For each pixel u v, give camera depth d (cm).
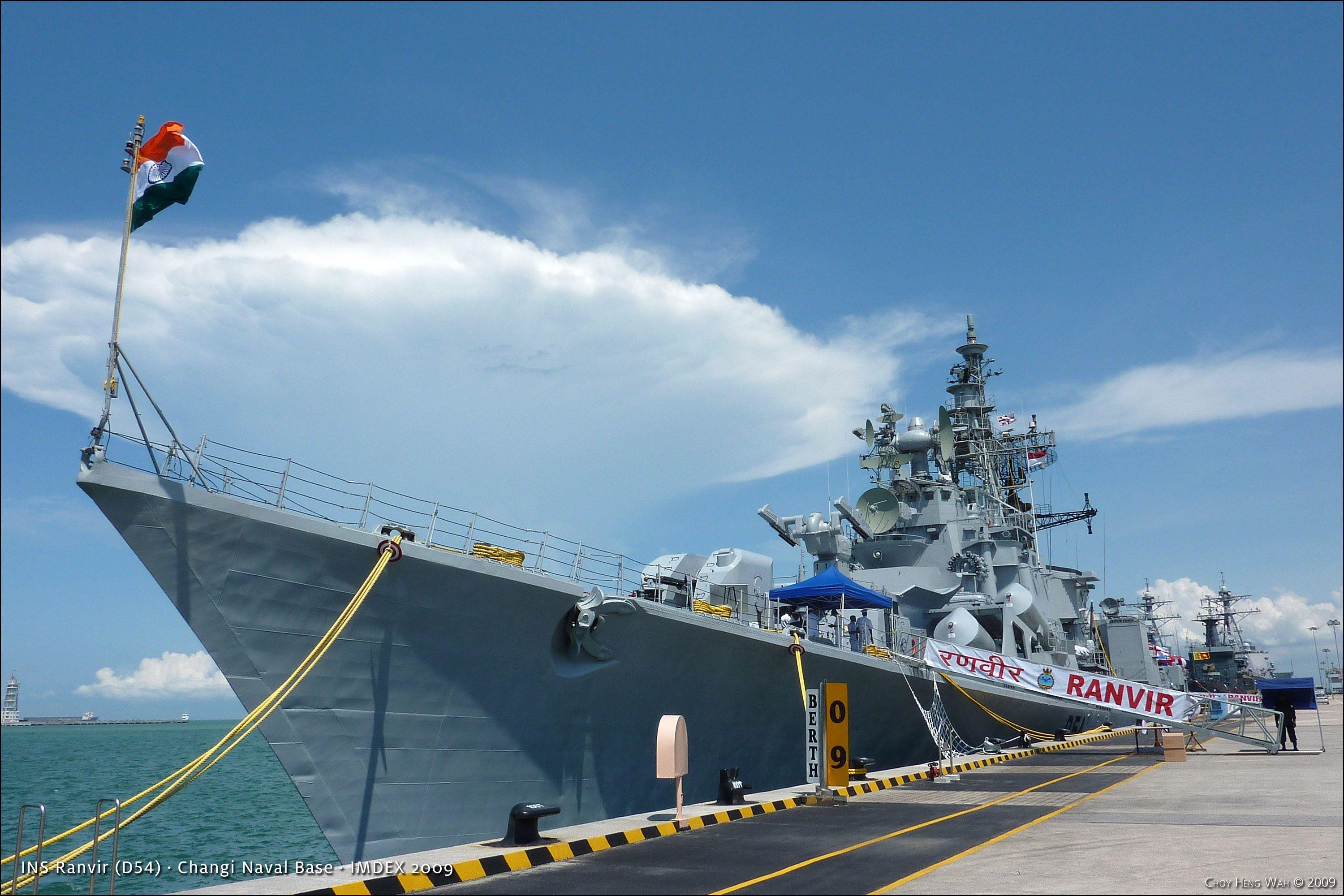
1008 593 2506
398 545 1202
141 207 1155
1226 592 6950
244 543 1120
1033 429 3669
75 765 6875
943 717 2184
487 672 1340
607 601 1395
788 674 1764
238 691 1134
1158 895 738
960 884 798
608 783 1514
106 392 1066
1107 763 2077
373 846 1229
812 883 819
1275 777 1691
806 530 2559
